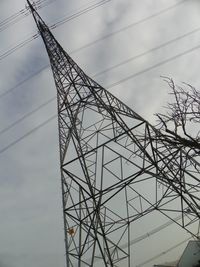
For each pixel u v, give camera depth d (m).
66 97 21.41
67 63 22.91
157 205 18.94
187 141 12.88
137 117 19.41
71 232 17.72
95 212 17.39
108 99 21.72
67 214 17.95
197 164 16.30
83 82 22.23
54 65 23.34
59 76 22.61
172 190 18.84
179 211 18.61
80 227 17.53
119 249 18.02
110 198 17.56
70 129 19.98
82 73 22.67
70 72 22.27
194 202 18.02
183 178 17.67
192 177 16.44
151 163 17.72
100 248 16.86
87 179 17.97
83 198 17.75
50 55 24.00
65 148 19.72
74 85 21.75
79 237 17.48
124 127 19.25
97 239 16.98
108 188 17.73
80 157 18.44
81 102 21.36
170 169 17.78
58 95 22.05
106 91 21.81
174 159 16.55
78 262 17.09
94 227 17.22
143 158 18.33
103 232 17.34
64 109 21.22
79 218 17.75
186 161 16.00
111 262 17.03
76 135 19.47
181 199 18.42
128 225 18.55
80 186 17.94
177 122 13.06
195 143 12.64
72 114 20.73
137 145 18.47
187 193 17.97
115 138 18.55
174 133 12.99
